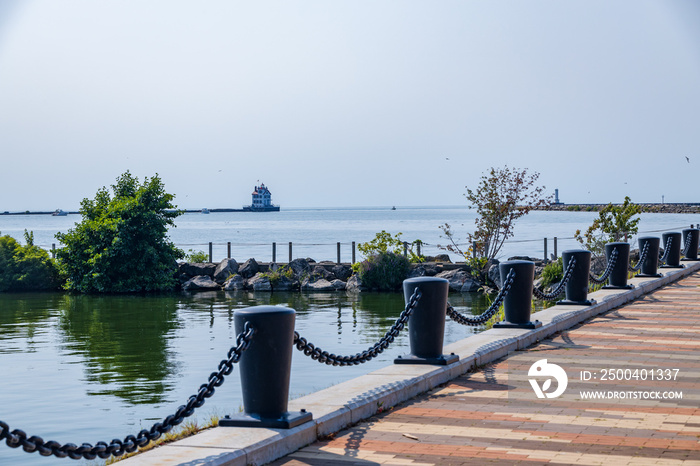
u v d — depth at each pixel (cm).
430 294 897
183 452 579
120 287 3275
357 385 793
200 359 1591
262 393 654
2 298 3072
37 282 3434
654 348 1058
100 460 952
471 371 933
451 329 1927
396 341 1755
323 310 2462
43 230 11131
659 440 638
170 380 1369
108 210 3369
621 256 1662
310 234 8156
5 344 1817
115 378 1391
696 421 696
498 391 827
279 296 3017
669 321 1309
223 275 3462
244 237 7512
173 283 3388
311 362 1475
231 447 588
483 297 2827
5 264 3416
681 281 1986
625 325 1271
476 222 3291
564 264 1427
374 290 3175
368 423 710
